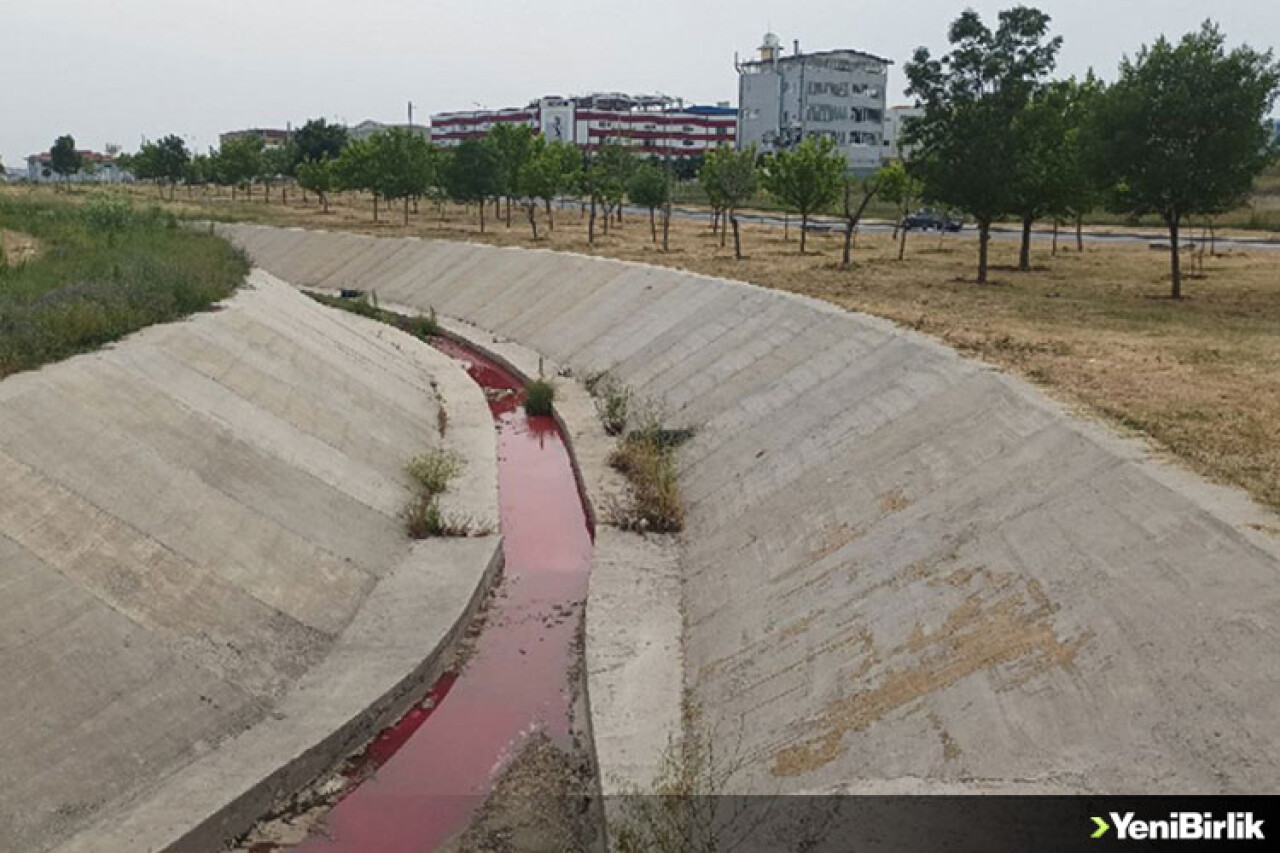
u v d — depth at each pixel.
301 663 12.84
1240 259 40.81
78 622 11.52
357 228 57.31
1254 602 8.97
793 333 23.22
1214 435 13.31
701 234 55.50
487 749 11.84
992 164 31.81
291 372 21.28
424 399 25.30
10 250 27.08
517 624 14.82
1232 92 26.50
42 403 14.91
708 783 10.33
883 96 103.06
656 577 15.73
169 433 16.02
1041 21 31.97
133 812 9.82
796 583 13.79
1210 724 8.06
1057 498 12.22
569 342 30.97
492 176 56.53
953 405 16.28
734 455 19.41
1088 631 9.76
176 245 31.09
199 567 13.45
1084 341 20.25
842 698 10.84
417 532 16.95
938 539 12.84
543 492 20.14
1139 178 27.80
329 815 10.62
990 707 9.50
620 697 12.35
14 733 9.98
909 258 41.88
